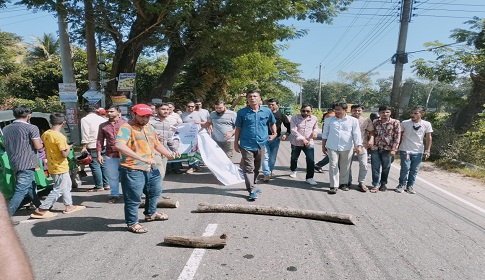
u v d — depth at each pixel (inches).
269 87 1539.1
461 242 154.6
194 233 161.8
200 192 237.9
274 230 165.6
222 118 284.7
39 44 1093.1
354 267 128.6
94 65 450.9
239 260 133.6
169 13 397.4
